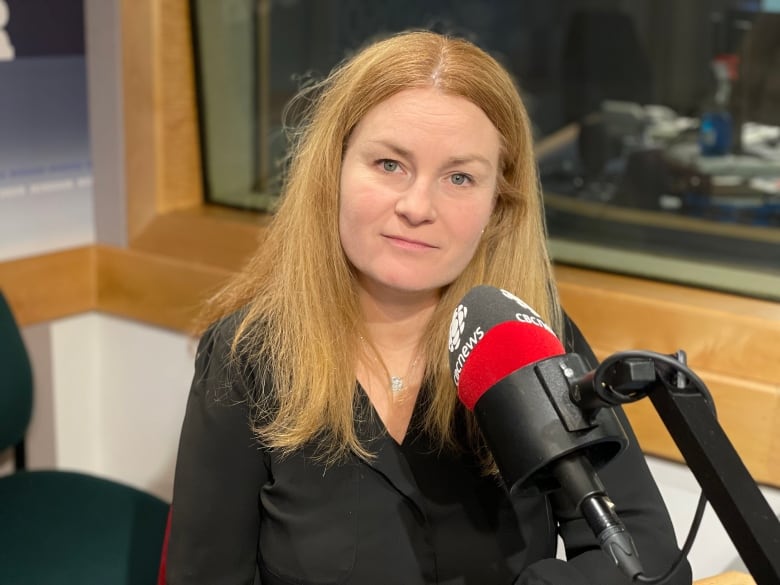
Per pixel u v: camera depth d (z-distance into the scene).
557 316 1.25
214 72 2.29
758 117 1.87
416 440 1.18
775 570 0.71
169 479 2.39
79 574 1.71
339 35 2.26
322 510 1.16
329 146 1.13
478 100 1.07
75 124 2.26
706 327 1.69
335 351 1.17
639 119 2.02
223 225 2.20
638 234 1.96
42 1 2.14
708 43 1.91
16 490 1.94
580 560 1.10
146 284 2.27
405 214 1.05
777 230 1.86
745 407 1.62
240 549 1.19
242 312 1.26
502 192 1.19
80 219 2.32
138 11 2.19
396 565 1.15
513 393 0.86
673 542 1.14
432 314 1.21
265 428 1.17
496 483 1.18
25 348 2.01
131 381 2.39
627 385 0.77
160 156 2.26
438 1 2.24
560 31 2.11
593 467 0.86
